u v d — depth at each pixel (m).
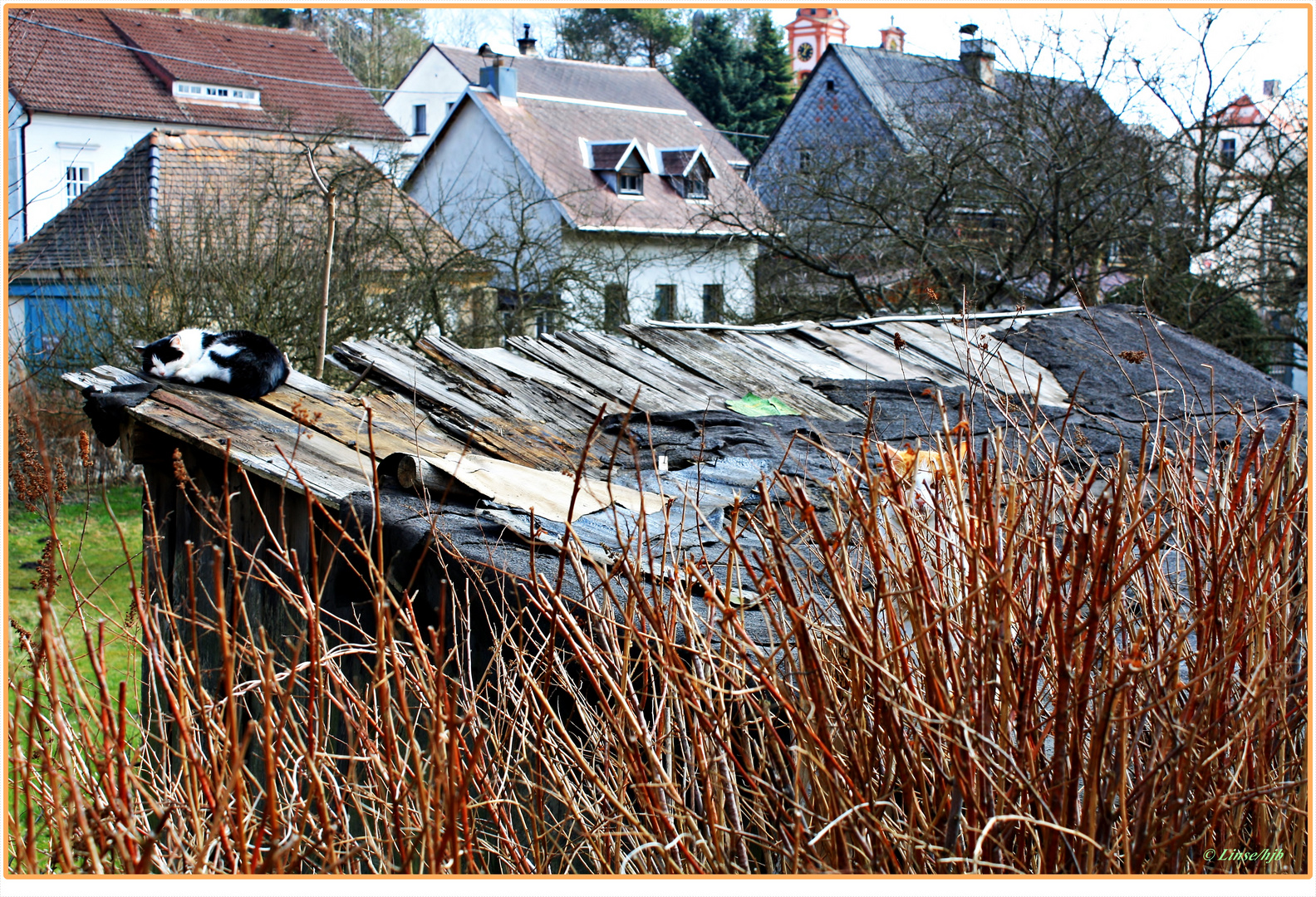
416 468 4.00
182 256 13.07
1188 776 1.96
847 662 2.14
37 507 2.75
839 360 7.23
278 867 1.96
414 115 36.28
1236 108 14.85
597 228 23.03
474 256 15.77
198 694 2.40
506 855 2.63
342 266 13.70
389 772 2.17
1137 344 8.07
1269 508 2.40
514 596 3.08
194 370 5.44
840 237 15.51
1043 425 2.76
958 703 1.93
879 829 1.92
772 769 2.22
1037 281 15.49
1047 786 1.99
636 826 2.12
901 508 1.98
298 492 4.17
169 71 27.05
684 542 3.53
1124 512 2.48
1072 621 1.91
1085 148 13.97
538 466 4.71
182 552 5.45
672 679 2.19
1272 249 15.09
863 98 26.84
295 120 28.28
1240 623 2.13
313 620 2.14
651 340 6.88
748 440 5.12
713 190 27.58
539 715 2.45
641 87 32.19
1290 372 16.61
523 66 30.08
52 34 22.27
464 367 5.81
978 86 15.59
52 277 14.14
